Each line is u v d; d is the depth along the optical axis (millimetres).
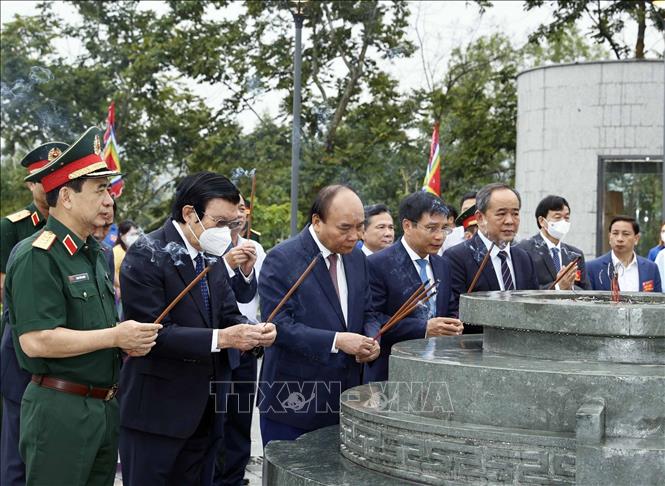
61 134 9461
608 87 14789
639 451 2939
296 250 4598
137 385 4352
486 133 20484
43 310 3727
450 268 5504
